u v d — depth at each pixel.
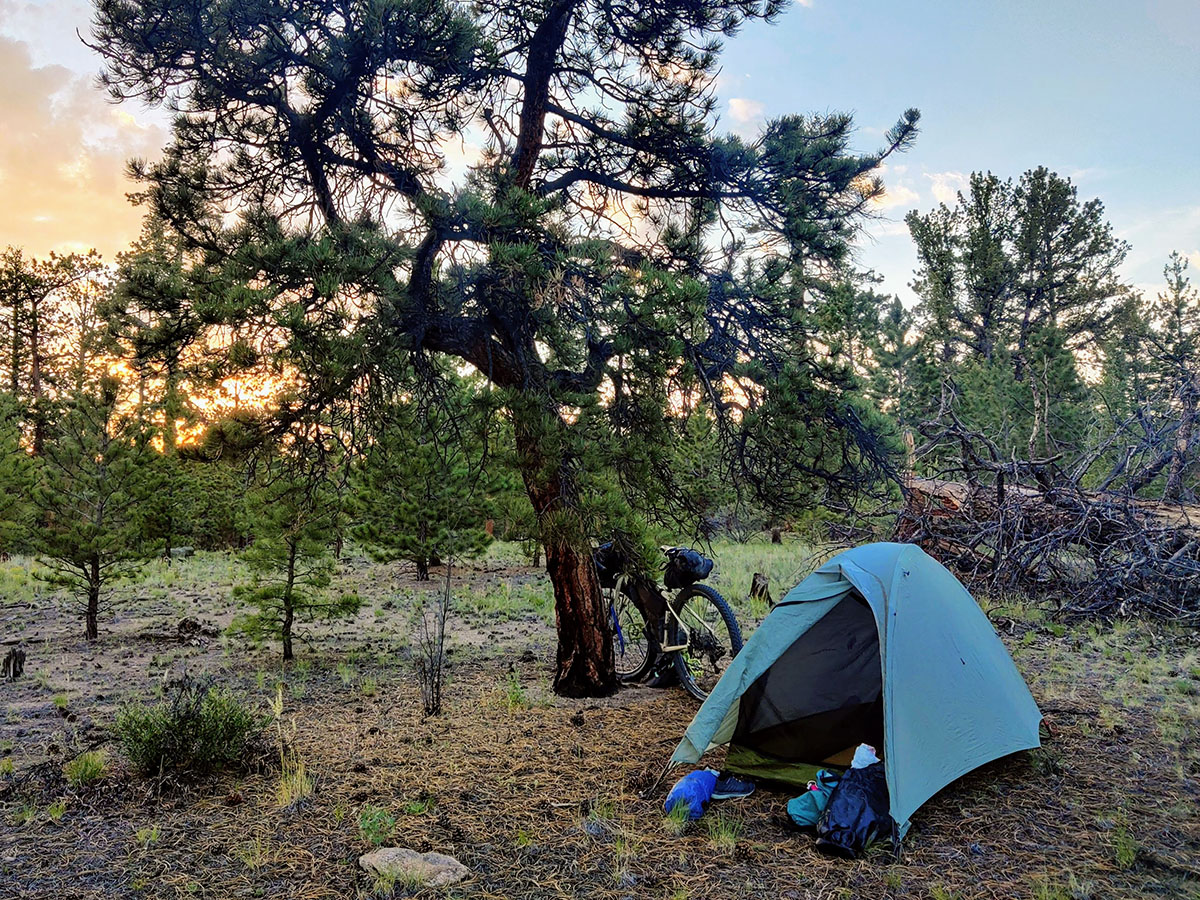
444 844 4.01
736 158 6.70
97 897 3.50
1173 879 3.56
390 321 5.39
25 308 34.75
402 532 14.97
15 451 20.80
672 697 6.84
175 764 4.93
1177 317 35.31
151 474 11.12
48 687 7.48
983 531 10.68
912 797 4.09
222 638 10.15
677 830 4.16
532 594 13.27
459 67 5.89
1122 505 10.16
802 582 5.09
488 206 5.18
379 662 8.40
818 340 6.63
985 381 26.83
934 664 4.63
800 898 3.48
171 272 5.30
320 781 4.85
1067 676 7.19
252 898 3.50
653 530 7.26
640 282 5.53
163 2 5.06
